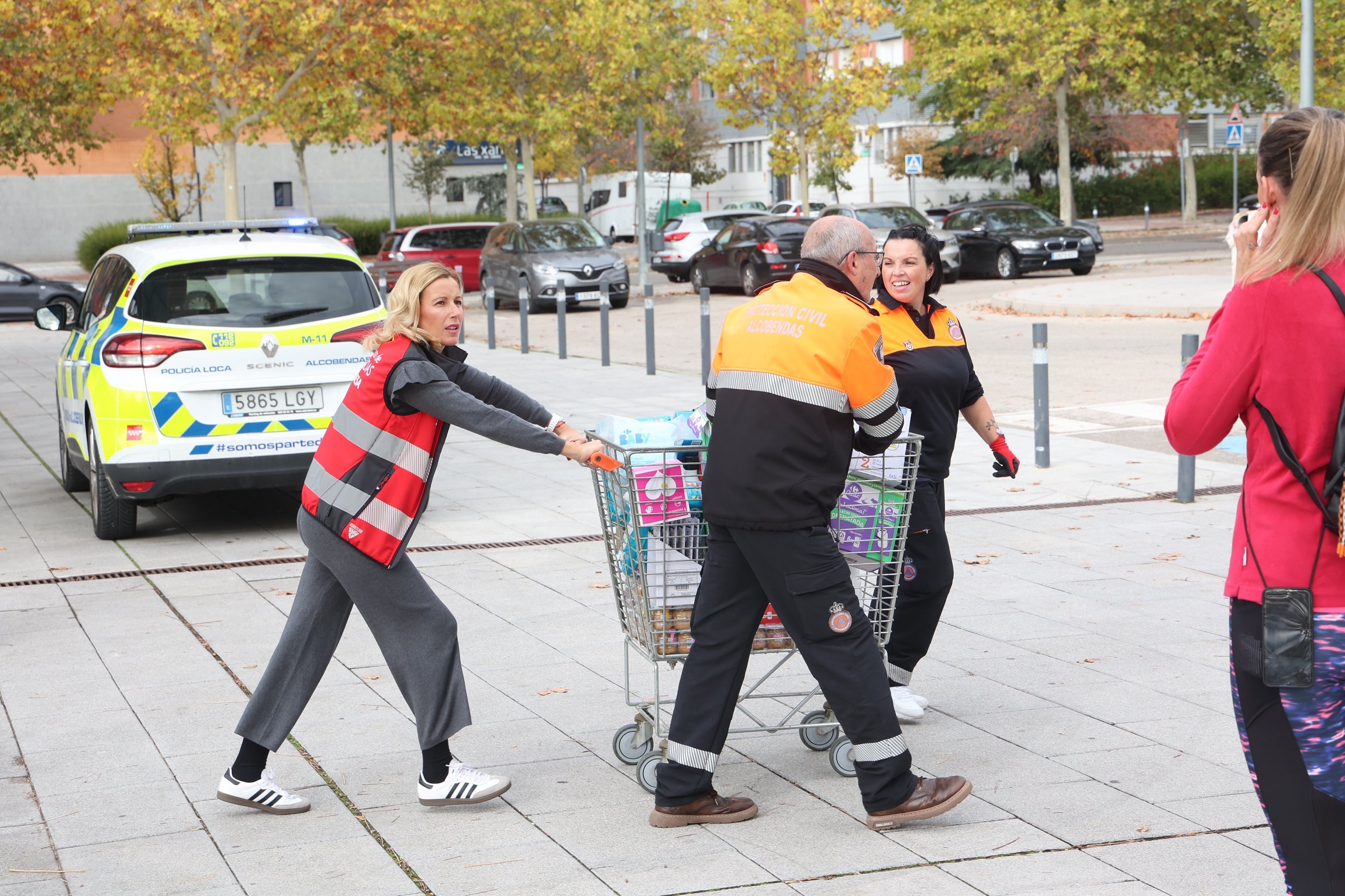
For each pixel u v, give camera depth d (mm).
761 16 36375
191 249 8789
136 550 8656
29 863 4129
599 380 16703
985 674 5770
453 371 4453
